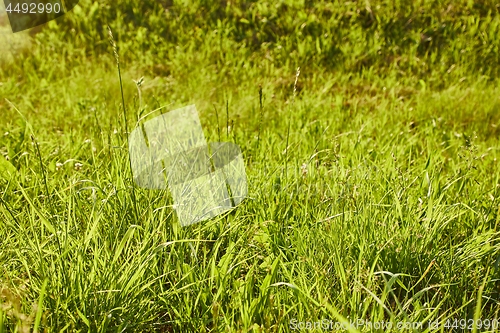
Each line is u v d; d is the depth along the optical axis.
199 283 2.21
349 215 2.55
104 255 2.27
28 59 6.03
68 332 1.95
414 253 2.43
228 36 6.62
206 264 2.46
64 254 2.05
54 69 5.86
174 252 2.31
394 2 7.00
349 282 2.25
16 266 2.30
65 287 2.04
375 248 2.40
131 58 6.23
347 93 5.67
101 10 6.83
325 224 2.52
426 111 5.08
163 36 6.65
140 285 2.20
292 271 2.19
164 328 2.23
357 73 5.86
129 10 6.93
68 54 6.29
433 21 6.74
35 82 5.56
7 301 2.02
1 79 5.66
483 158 4.04
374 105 5.27
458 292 2.35
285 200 2.91
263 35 6.61
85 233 2.19
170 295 2.21
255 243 2.56
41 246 2.13
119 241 2.39
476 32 6.60
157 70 6.04
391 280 1.97
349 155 3.64
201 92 5.36
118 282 2.10
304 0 7.01
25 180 3.10
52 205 2.58
